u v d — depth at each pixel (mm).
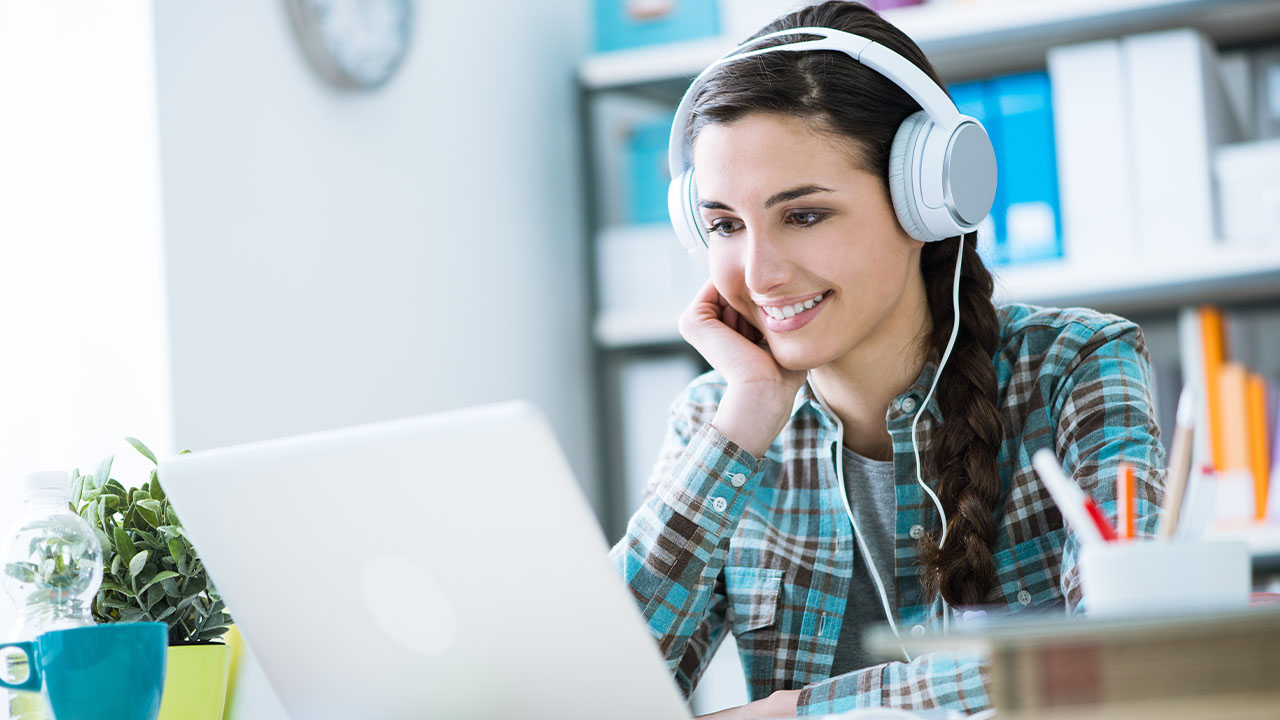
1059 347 1564
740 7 3529
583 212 3770
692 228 1611
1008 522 1530
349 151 2891
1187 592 809
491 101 3449
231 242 2529
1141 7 3107
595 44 3734
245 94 2596
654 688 960
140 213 2373
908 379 1580
